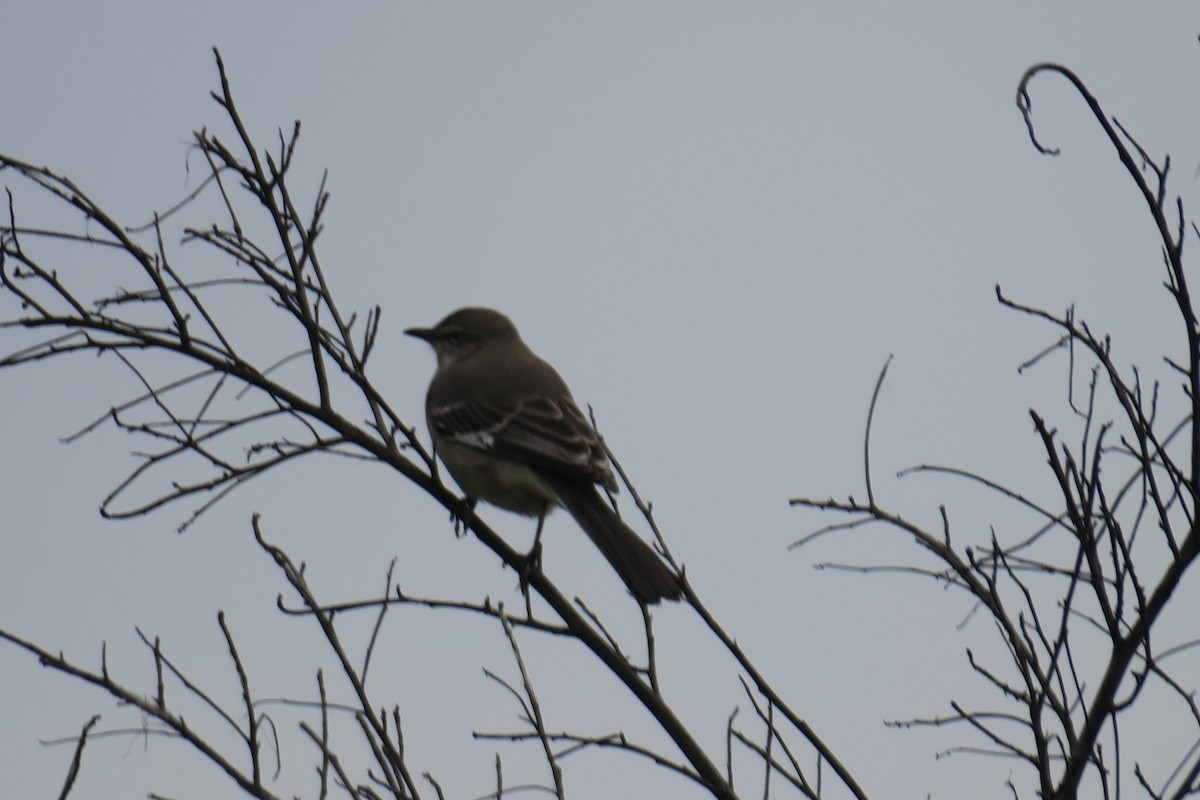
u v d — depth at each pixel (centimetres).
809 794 824
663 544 912
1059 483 804
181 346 1036
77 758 667
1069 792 802
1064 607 798
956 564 876
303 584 806
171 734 736
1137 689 785
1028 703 798
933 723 870
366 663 803
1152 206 841
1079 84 875
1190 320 831
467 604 951
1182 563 835
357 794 731
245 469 1006
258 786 731
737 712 834
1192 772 772
